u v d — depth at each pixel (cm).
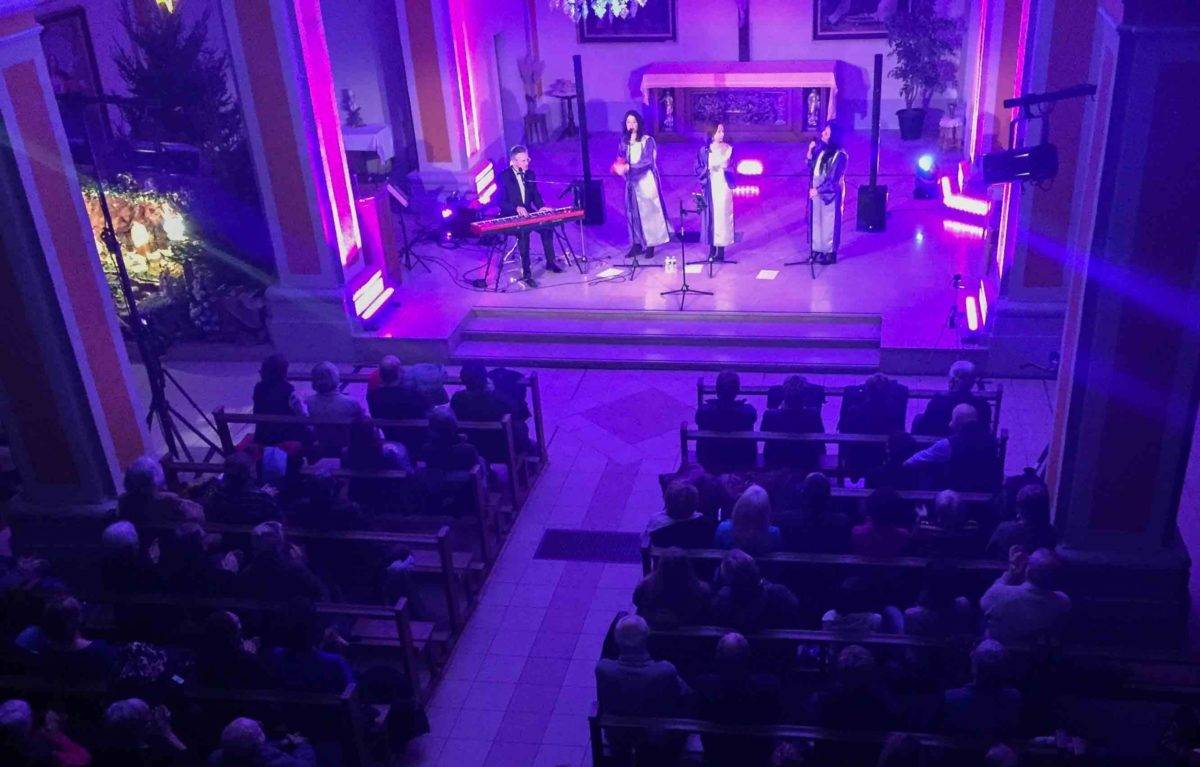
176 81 1341
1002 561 693
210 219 1316
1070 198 1048
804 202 1559
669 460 1057
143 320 1081
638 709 622
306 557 801
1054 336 1115
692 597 672
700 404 942
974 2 1546
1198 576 851
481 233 1306
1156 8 617
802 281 1315
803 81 1727
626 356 1227
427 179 1628
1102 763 582
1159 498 736
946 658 646
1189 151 647
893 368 1165
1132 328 694
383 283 1322
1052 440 821
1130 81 638
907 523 779
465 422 936
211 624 641
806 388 911
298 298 1247
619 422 1123
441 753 737
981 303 1202
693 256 1405
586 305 1291
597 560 920
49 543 895
